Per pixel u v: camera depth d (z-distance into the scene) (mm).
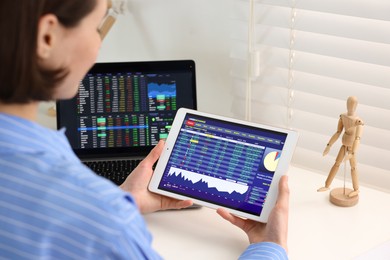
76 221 660
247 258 1036
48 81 704
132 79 1515
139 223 691
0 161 674
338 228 1219
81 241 657
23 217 662
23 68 665
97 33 754
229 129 1283
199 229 1227
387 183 1461
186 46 1776
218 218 1266
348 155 1268
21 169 671
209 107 1779
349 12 1388
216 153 1270
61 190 667
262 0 1546
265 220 1183
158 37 1829
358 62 1429
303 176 1417
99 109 1515
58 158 697
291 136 1242
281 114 1608
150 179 1273
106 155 1515
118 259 664
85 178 682
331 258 1127
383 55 1370
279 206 1137
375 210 1277
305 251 1147
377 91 1412
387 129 1411
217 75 1734
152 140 1522
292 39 1511
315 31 1456
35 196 665
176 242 1185
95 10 718
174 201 1271
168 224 1244
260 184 1220
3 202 664
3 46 654
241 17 1605
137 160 1495
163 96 1520
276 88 1600
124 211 675
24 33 654
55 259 664
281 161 1228
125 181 1283
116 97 1515
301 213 1270
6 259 665
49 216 660
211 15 1694
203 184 1251
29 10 650
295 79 1544
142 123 1519
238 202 1216
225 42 1689
